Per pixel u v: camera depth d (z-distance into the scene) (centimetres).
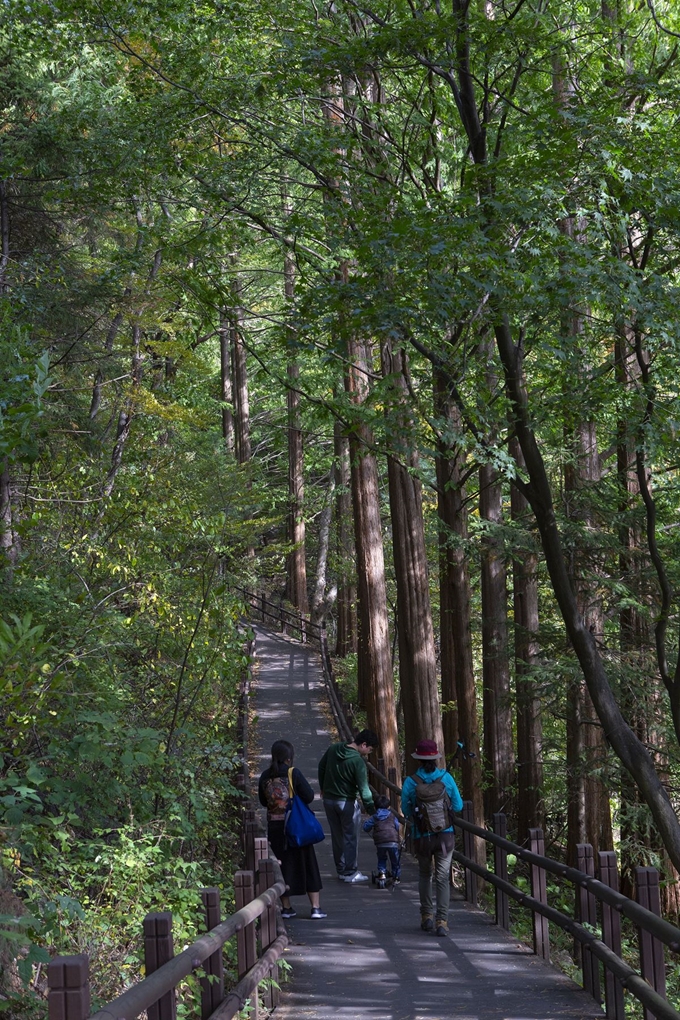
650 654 1581
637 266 1012
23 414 715
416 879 1327
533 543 1605
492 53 1074
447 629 1934
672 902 1661
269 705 2630
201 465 1742
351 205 1167
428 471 1659
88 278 1620
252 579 2489
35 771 595
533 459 979
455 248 861
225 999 559
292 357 1168
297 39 1185
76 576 1121
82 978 325
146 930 452
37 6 1205
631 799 1622
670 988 1310
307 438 4141
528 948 944
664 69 1123
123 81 1548
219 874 1038
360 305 923
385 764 1830
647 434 993
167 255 1286
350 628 3503
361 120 1380
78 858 745
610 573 1589
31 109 1582
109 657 962
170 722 1123
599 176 943
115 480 1329
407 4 1216
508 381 973
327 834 1647
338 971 862
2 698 604
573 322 1099
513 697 1812
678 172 939
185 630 1166
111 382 1653
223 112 1254
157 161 1260
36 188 1623
